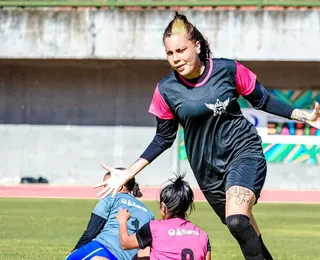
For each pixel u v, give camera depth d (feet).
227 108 26.63
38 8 96.63
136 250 29.12
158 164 104.47
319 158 101.09
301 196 90.53
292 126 101.14
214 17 94.27
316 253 44.91
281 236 52.95
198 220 61.87
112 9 95.76
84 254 28.76
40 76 106.11
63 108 106.11
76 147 106.11
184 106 26.61
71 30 96.43
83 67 105.19
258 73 101.30
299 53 93.56
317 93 100.53
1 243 46.83
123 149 105.40
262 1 94.89
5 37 97.19
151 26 95.30
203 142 27.07
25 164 106.93
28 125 106.52
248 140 26.96
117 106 105.29
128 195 29.94
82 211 68.23
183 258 24.29
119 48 95.76
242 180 25.72
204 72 26.58
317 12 93.35
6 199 81.20
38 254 42.24
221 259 41.32
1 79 106.52
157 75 104.37
